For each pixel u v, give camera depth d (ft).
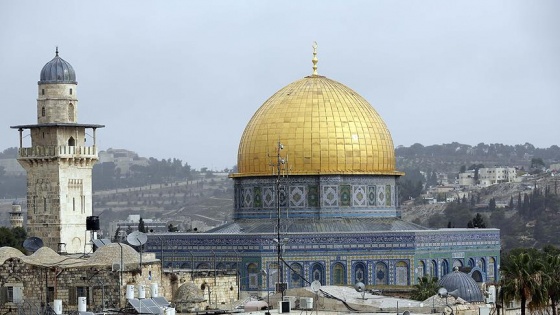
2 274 515.91
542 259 595.47
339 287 579.89
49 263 524.11
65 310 497.87
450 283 630.33
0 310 508.53
